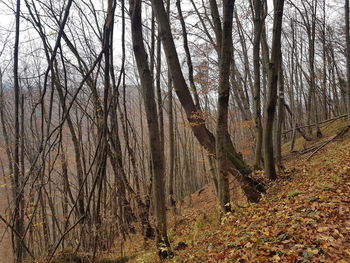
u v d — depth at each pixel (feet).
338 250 12.58
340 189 19.54
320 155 40.88
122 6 9.32
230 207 22.06
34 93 38.70
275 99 28.45
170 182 47.24
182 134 92.02
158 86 41.98
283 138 82.02
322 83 82.99
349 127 46.14
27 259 22.85
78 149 32.04
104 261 15.14
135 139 12.51
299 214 16.71
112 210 10.90
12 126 49.26
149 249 21.75
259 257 13.44
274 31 27.40
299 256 12.67
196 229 26.04
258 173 27.25
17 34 8.71
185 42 34.22
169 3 40.34
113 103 9.10
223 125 21.40
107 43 8.00
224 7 20.57
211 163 35.06
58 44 7.54
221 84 20.90
